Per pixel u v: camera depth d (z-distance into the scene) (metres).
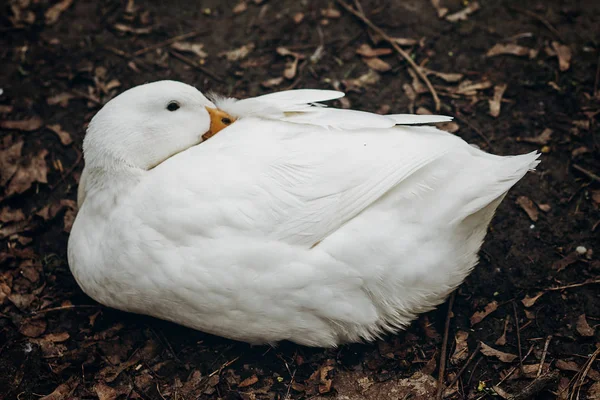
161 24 1.38
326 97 1.00
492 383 1.00
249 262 0.94
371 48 1.32
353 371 1.02
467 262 1.01
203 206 0.95
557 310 1.05
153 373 1.04
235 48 1.34
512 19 1.33
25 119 1.27
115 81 1.31
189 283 0.95
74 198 1.19
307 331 0.99
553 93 1.24
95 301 1.10
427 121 0.99
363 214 0.95
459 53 1.30
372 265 0.95
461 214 0.96
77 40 1.36
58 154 1.24
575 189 1.15
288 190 0.95
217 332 1.01
